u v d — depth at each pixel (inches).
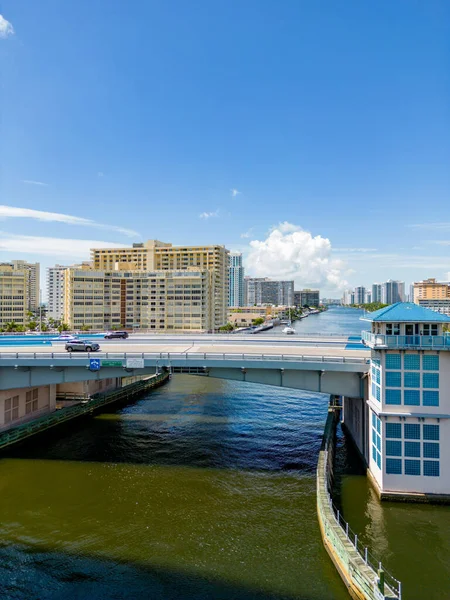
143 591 946.1
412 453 1316.4
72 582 978.7
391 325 1373.0
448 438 1299.2
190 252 7869.1
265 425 2273.6
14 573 1008.9
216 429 2193.7
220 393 3144.7
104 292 6604.3
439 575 970.7
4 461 1723.7
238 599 913.5
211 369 1724.9
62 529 1198.9
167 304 6697.8
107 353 1743.4
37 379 1782.7
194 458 1769.2
